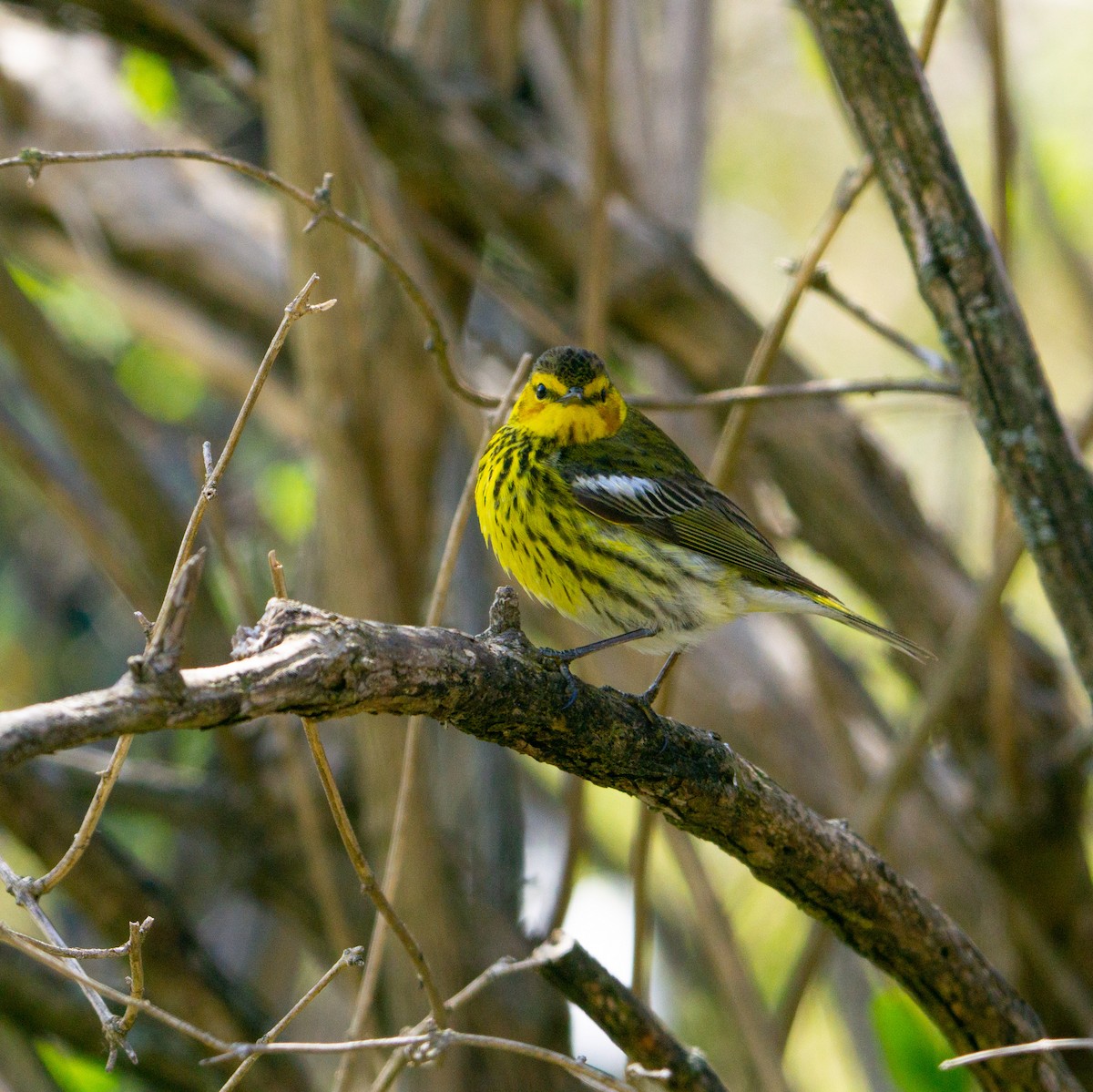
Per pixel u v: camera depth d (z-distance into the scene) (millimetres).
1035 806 11695
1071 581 7746
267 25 9641
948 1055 10133
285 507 14461
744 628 13508
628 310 12531
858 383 8742
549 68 14156
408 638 5422
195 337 14367
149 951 10656
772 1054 9672
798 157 19734
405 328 11578
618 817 17734
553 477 9594
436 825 10969
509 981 11219
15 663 15711
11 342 11789
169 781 12125
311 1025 14383
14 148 13992
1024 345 7758
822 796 12672
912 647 9812
